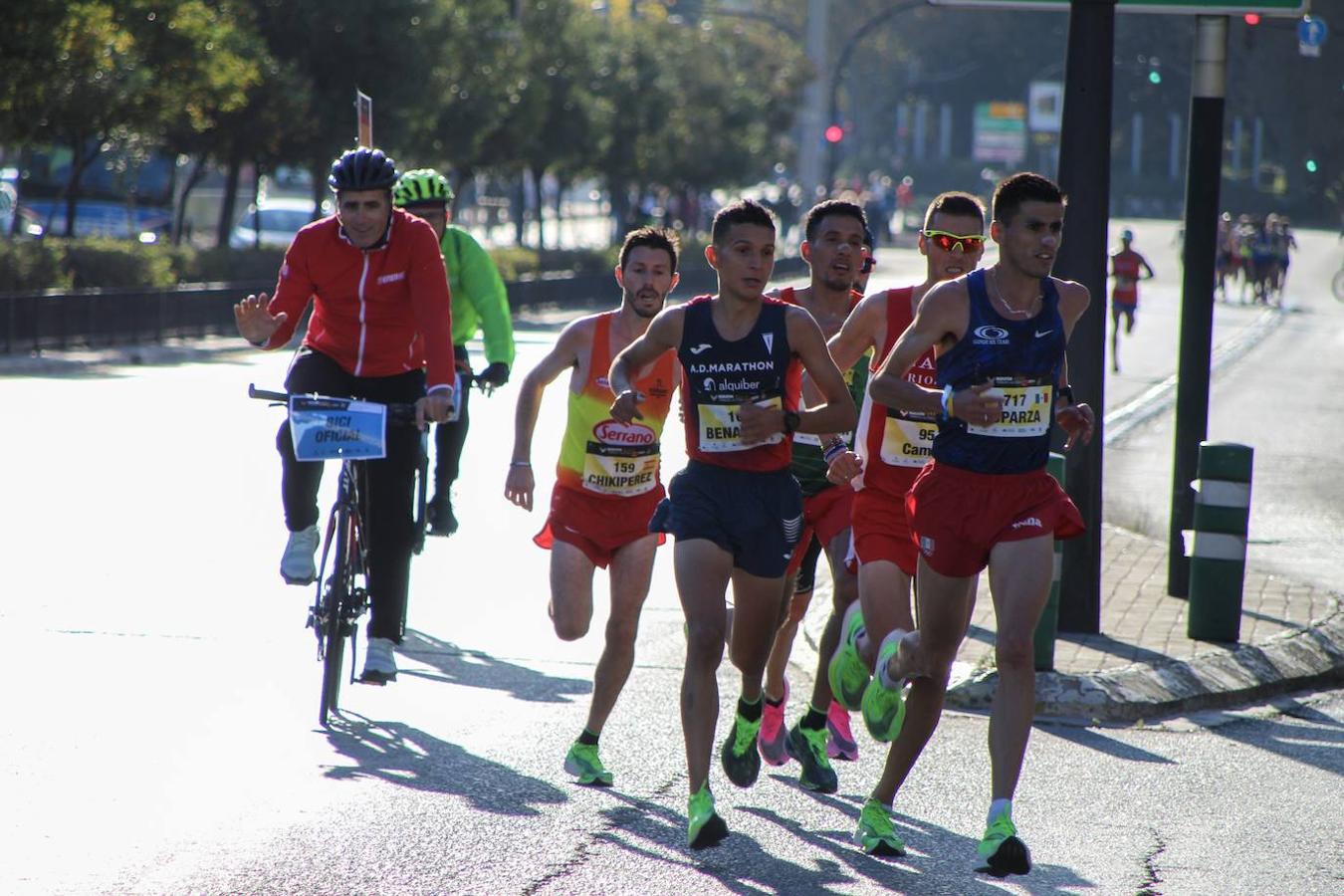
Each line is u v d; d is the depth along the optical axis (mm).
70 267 59250
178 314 58125
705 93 126312
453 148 86125
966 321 11672
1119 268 59312
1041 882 11852
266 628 18594
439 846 12094
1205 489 19062
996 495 11680
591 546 14102
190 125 70250
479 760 14352
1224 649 18703
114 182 84000
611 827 12680
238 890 11094
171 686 16219
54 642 17625
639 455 13969
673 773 14203
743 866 11898
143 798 12938
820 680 13977
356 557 15812
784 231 140625
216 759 14016
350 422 15023
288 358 54656
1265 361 65250
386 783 13570
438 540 24734
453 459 20609
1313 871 12266
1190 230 21547
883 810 12352
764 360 12266
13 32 52312
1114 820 13414
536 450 34344
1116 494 32688
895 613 12914
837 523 14023
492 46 86812
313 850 11922
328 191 97500
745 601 12492
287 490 15859
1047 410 11711
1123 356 66250
